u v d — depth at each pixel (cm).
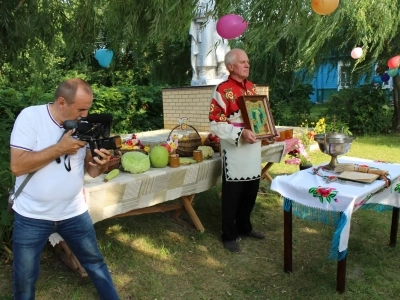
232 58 337
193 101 689
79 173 221
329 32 304
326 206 279
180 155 396
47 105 210
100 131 206
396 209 360
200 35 710
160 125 1092
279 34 266
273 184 309
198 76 742
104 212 298
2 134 374
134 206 320
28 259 216
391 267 336
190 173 357
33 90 643
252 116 338
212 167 378
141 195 322
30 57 484
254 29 263
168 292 299
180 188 354
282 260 347
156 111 1095
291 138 490
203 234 396
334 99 1122
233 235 367
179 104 714
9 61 493
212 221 432
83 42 407
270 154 438
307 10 261
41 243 218
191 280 315
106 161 210
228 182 350
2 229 325
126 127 1046
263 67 1092
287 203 311
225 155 349
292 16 251
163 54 1463
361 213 454
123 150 381
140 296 292
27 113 205
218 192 518
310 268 332
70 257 313
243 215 382
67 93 200
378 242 383
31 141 201
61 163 213
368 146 880
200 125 686
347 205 268
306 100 1190
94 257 240
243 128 331
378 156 776
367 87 1059
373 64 982
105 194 295
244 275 323
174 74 1473
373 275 318
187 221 427
